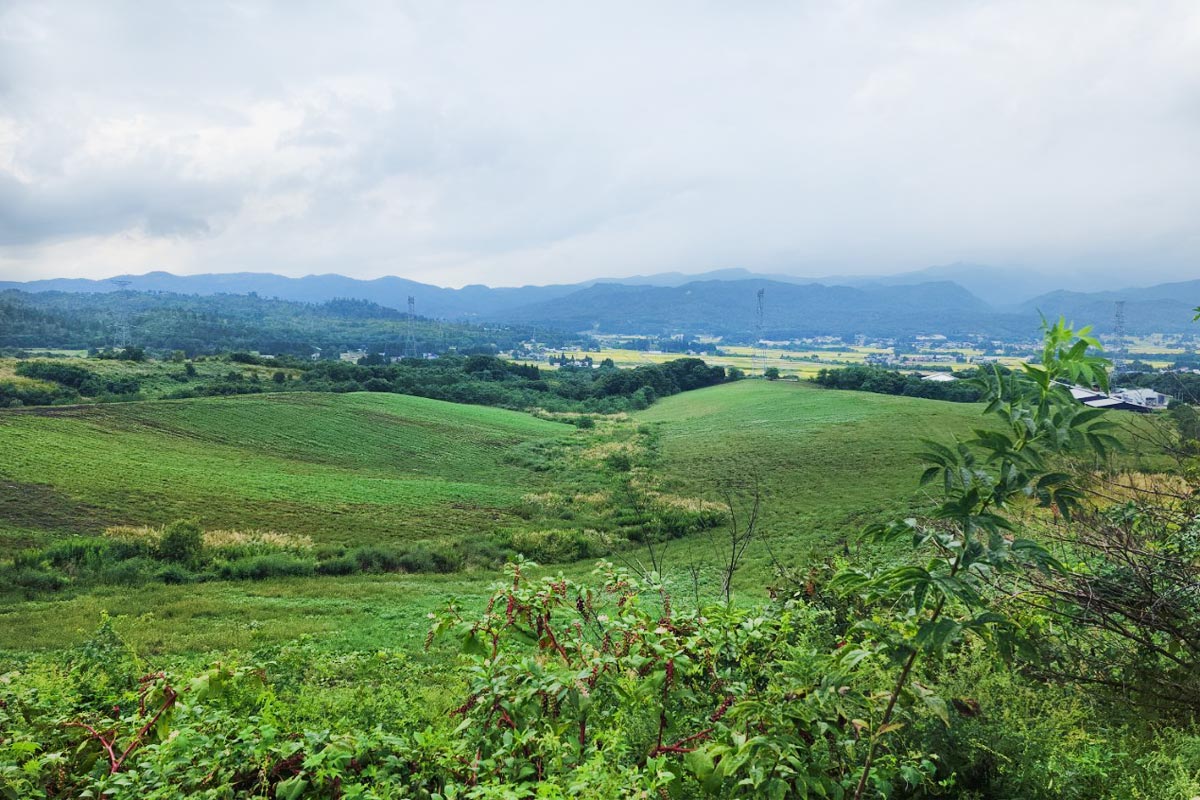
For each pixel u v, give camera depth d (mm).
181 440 59219
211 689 3236
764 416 86000
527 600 3506
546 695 3158
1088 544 4090
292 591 28172
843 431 70312
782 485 52438
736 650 3814
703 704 3613
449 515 46219
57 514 36406
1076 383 2525
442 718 3508
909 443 62625
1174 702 3959
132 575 28984
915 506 41219
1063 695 4156
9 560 29078
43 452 46625
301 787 2598
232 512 41125
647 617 3602
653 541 37594
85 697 4023
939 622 2566
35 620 21969
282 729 3119
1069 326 2512
